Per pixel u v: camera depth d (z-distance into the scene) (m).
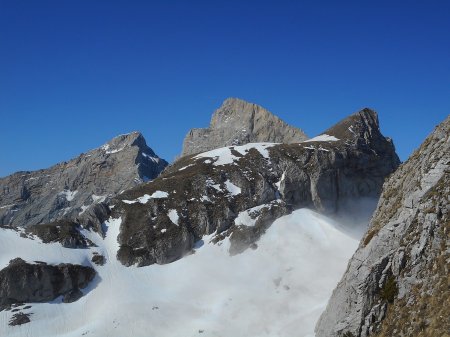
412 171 83.75
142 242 180.00
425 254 69.56
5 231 175.88
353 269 78.25
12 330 145.62
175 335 138.62
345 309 77.25
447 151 76.88
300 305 145.00
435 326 59.94
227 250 176.38
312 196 199.12
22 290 157.00
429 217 71.19
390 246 75.00
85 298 159.62
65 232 177.88
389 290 71.44
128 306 151.62
